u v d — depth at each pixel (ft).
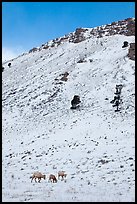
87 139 133.18
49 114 198.90
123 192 60.90
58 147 125.08
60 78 256.32
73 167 94.12
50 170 92.84
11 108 223.10
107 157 101.76
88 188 66.28
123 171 82.58
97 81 235.81
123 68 246.47
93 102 202.90
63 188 67.56
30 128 178.40
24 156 117.39
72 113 191.31
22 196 57.67
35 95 237.66
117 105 181.06
